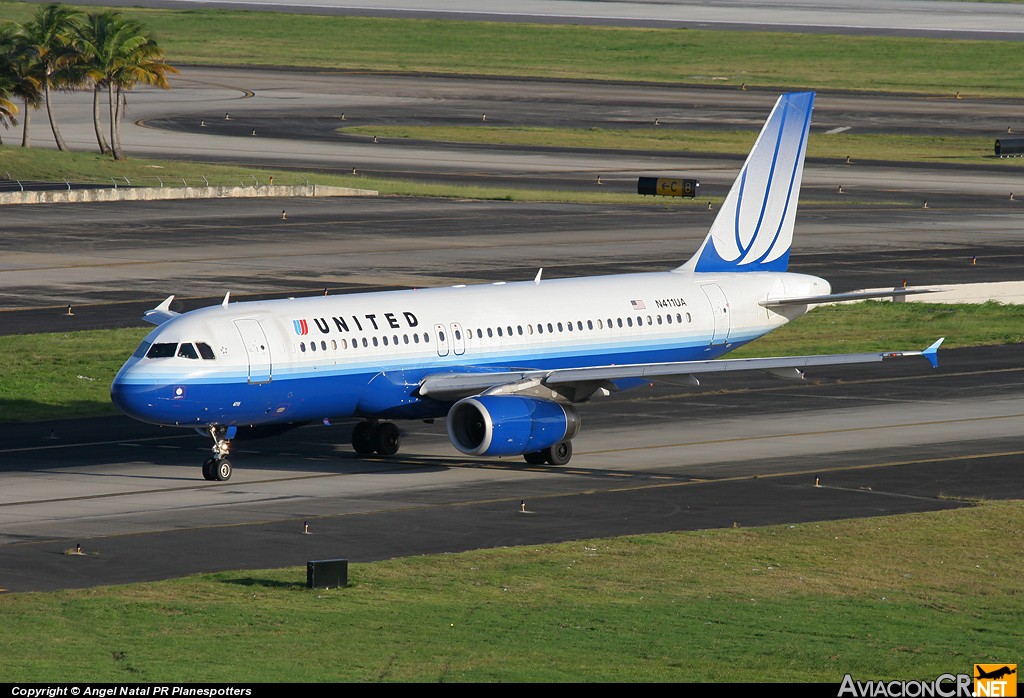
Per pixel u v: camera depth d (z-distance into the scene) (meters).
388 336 199.25
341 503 180.12
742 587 146.00
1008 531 169.88
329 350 194.00
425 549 159.25
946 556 159.75
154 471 198.25
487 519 172.62
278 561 153.62
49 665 114.38
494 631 127.44
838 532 167.88
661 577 148.62
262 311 193.75
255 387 188.62
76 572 148.62
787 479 194.12
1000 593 147.00
